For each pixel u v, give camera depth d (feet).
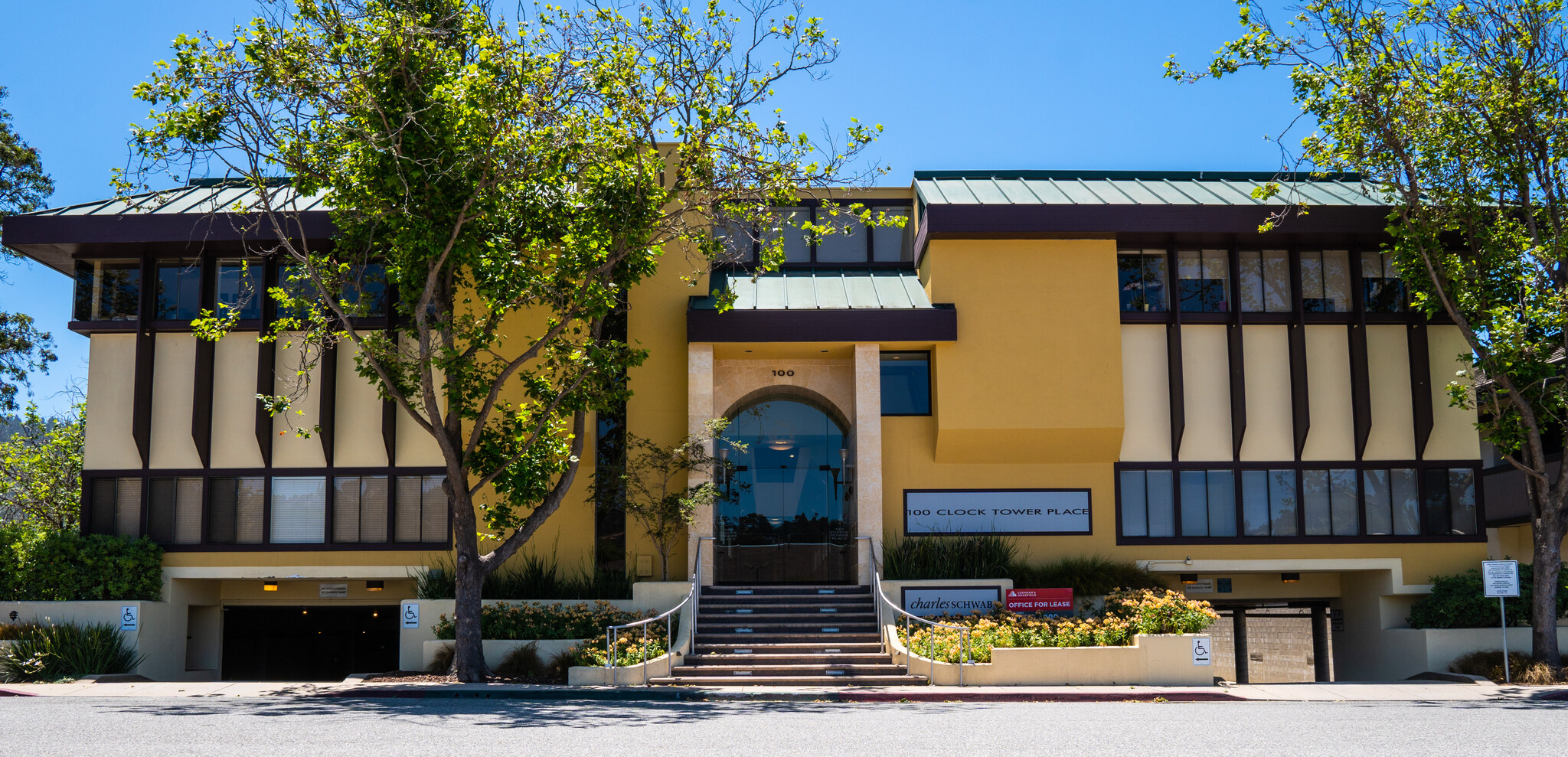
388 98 52.16
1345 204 76.69
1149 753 32.35
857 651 62.59
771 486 82.99
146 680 67.41
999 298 76.74
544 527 76.64
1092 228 75.87
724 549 81.61
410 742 33.60
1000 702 51.80
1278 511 77.05
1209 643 58.80
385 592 80.18
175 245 74.64
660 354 78.89
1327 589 83.10
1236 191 83.30
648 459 72.28
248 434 76.02
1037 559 76.38
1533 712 46.52
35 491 95.04
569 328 75.31
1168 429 77.82
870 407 75.25
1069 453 76.95
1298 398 76.84
